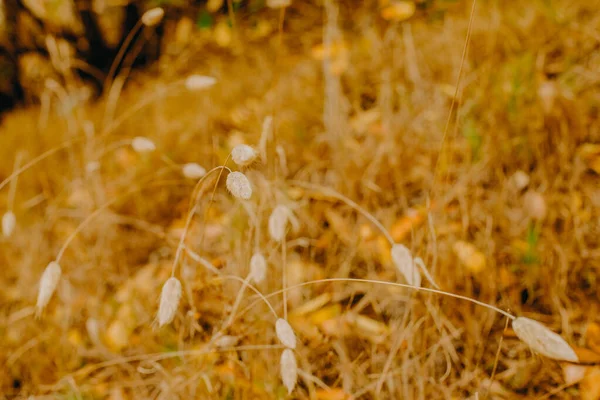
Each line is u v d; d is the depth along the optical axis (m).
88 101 1.82
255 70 1.60
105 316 0.98
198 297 0.89
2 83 1.82
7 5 1.65
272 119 0.83
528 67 1.12
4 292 1.11
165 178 1.26
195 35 1.84
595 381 0.82
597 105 1.07
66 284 0.99
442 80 1.28
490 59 1.13
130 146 1.42
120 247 1.12
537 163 1.02
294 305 0.93
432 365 0.85
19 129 1.71
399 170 1.08
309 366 0.86
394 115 1.22
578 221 0.92
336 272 0.96
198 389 0.85
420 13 1.55
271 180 0.85
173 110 1.52
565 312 0.87
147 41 1.94
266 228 0.90
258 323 0.86
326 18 1.69
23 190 1.41
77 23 1.79
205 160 1.19
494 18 1.21
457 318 0.89
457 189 0.96
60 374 0.93
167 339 0.92
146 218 1.22
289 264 0.96
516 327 0.67
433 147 1.11
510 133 1.05
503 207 0.96
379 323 0.91
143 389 0.91
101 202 1.15
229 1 0.90
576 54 1.19
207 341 0.87
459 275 0.90
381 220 1.00
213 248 1.01
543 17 1.29
